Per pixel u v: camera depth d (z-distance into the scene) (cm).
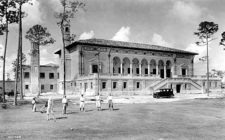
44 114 2375
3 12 3572
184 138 1265
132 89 6325
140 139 1244
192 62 8731
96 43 6769
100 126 1634
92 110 2734
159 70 8031
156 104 3562
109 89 5966
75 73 6838
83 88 6297
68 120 1934
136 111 2592
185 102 3862
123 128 1555
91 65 6706
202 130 1489
